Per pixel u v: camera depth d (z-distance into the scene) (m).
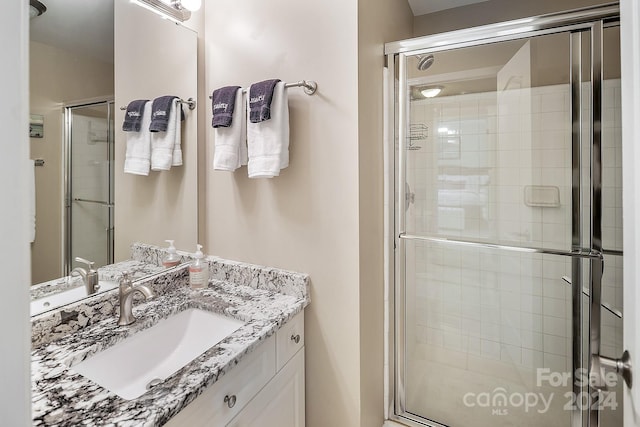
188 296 1.29
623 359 0.59
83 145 1.07
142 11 1.25
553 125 1.23
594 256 1.20
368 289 1.31
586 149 1.18
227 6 1.45
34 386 0.73
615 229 1.18
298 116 1.29
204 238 1.55
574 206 1.23
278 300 1.25
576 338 1.28
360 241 1.22
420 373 1.64
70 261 1.03
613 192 1.17
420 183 1.47
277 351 1.11
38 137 0.95
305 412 1.35
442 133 1.41
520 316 1.45
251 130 1.25
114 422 0.63
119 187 1.19
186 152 1.45
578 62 1.16
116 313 1.11
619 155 1.14
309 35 1.26
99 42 1.11
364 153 1.24
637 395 0.54
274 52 1.33
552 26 1.18
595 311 1.22
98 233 1.12
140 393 0.94
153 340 1.08
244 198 1.44
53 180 0.99
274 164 1.20
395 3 1.62
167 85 1.36
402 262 1.52
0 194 0.30
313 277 1.30
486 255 1.49
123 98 1.19
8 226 0.31
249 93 1.25
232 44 1.44
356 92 1.18
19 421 0.31
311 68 1.26
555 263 1.33
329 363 1.29
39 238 0.95
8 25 0.30
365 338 1.28
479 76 1.32
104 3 1.13
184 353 1.14
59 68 1.00
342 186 1.22
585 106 1.17
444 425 1.51
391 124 1.46
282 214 1.35
